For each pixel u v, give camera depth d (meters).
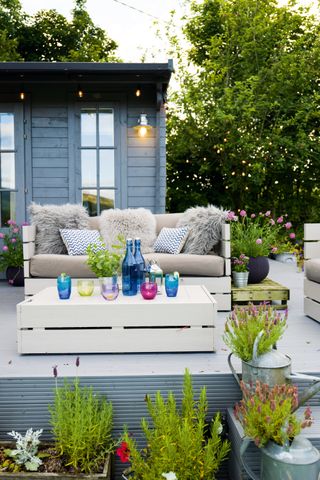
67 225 4.15
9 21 11.80
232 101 8.60
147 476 1.63
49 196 5.23
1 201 5.22
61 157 5.21
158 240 4.18
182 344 2.41
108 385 2.00
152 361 2.26
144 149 5.26
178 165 10.23
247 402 1.56
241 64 9.36
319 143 9.13
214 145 9.17
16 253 4.79
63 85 5.15
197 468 1.63
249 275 3.90
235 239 4.09
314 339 2.66
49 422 1.98
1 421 1.99
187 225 4.07
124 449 1.69
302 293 4.31
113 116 5.23
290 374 1.79
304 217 10.14
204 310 2.41
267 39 9.15
